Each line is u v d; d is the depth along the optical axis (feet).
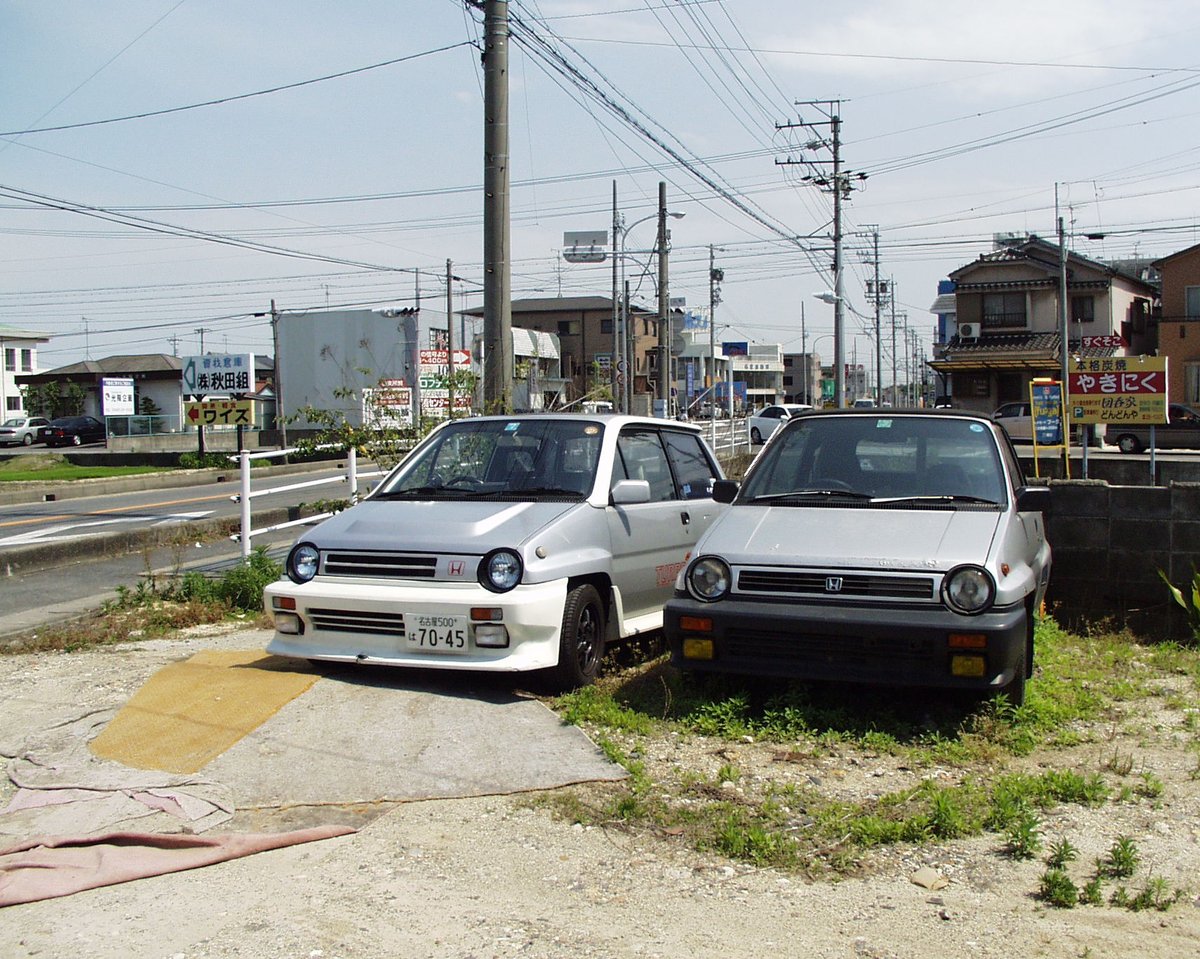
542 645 20.01
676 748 18.08
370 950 11.84
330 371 171.83
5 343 221.05
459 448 24.35
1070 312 161.27
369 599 20.34
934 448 22.02
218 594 30.78
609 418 24.76
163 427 162.20
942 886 13.30
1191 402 150.61
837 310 133.69
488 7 39.22
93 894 13.30
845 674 18.30
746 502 21.95
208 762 17.17
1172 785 16.53
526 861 14.10
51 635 26.40
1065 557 28.45
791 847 14.24
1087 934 12.06
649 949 11.82
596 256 123.75
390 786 16.35
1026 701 19.69
